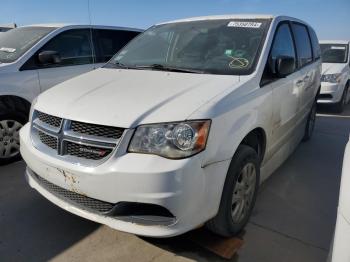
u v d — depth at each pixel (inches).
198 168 94.5
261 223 129.8
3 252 111.3
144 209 97.4
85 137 99.3
